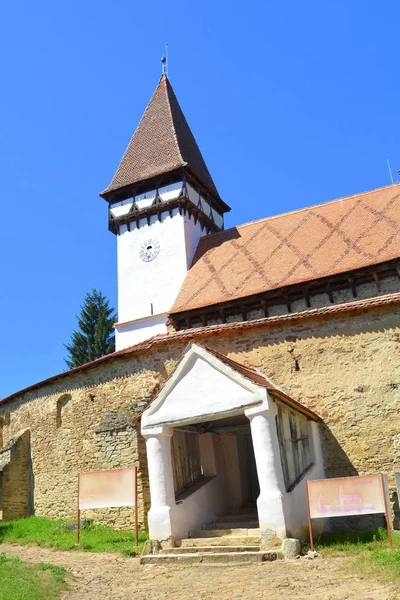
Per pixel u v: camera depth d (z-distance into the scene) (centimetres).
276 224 2770
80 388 1975
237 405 1178
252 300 2216
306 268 2266
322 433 1461
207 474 1482
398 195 2453
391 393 1413
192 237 3070
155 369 1748
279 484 1119
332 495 1087
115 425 1731
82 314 5003
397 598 694
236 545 1124
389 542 1041
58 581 920
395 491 1355
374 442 1405
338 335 1511
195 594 824
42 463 2098
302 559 1012
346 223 2455
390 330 1453
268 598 762
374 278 2055
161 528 1194
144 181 3155
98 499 1333
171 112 3453
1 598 770
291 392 1523
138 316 2967
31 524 1841
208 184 3334
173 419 1244
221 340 1656
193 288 2622
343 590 768
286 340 1571
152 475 1244
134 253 3108
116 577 993
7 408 2461
